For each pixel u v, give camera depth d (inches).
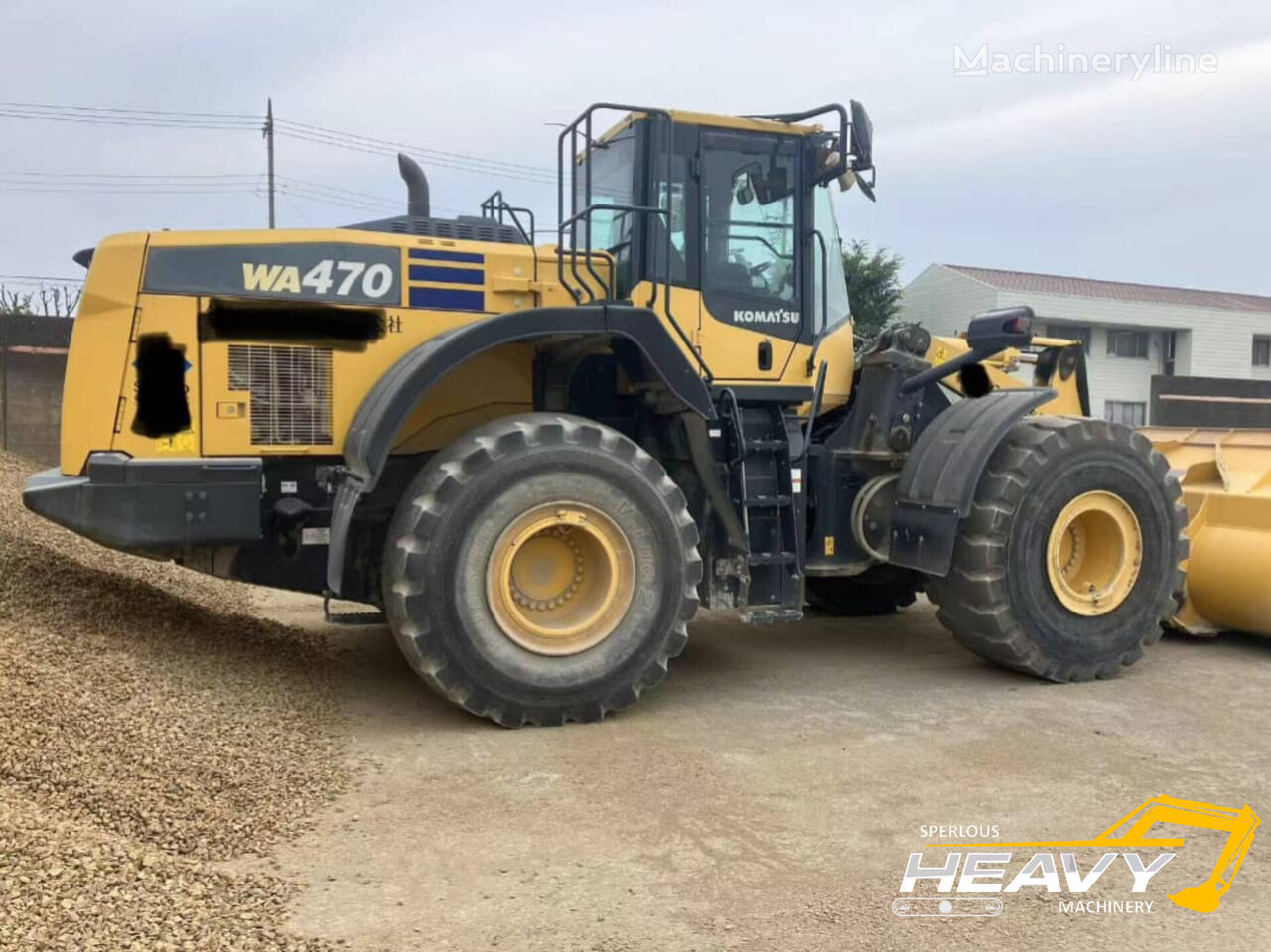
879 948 103.7
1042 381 277.4
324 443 188.7
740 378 208.1
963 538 202.8
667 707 189.6
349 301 189.0
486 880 118.2
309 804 139.3
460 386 202.4
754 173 209.8
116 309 179.0
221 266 183.0
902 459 219.3
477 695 171.2
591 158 223.1
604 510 177.5
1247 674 215.3
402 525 170.6
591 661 176.9
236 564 187.8
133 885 106.5
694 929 107.1
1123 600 210.2
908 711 187.2
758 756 161.2
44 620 182.7
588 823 134.6
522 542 173.8
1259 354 1230.9
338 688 196.2
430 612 167.6
